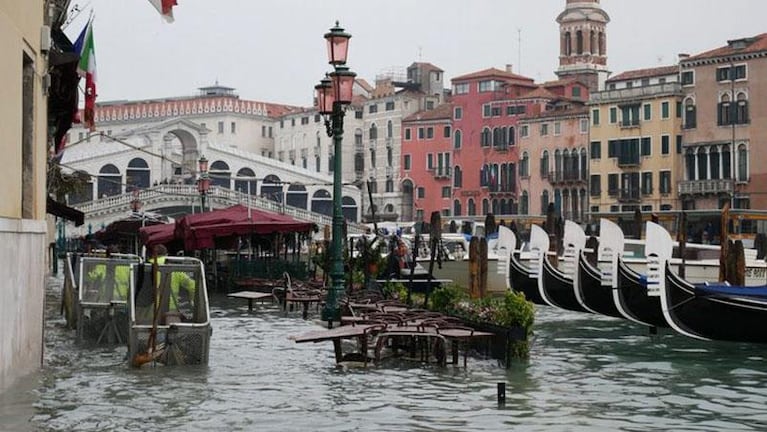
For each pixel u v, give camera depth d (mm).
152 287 16672
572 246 27844
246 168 107125
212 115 134500
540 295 29125
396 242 39156
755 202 80375
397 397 13195
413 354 17031
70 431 10758
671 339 22562
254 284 33375
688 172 84812
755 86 80500
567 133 94750
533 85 102500
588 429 11445
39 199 14492
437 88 114625
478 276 30844
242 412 11984
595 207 91750
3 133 12125
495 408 12562
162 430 10891
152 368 15227
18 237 12828
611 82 98938
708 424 12070
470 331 16109
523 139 98875
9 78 12484
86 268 18359
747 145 80938
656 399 13867
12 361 12773
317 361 16531
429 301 22469
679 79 86375
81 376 14289
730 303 20219
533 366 16766
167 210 91875
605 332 24219
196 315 16109
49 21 18438
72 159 100062
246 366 15773
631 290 23484
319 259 29641
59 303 28359
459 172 105000
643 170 87938
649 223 21281
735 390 14922
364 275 28172
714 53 83000
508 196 100250
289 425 11266
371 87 130125
